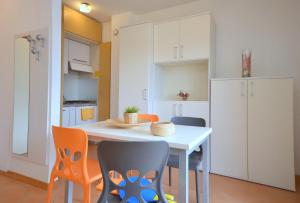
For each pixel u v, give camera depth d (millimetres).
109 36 4312
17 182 2361
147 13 3727
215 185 2328
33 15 2393
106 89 4195
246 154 2445
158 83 3373
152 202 1099
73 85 4762
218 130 2623
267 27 2748
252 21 2844
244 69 2625
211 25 2807
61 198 1990
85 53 4469
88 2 3365
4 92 2672
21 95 2514
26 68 2467
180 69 3391
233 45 2965
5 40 2666
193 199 2004
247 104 2439
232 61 2969
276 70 2689
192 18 2865
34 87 2389
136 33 3244
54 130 1384
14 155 2547
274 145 2289
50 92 2266
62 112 3551
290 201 1993
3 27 2688
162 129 1318
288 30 2625
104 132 1450
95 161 1604
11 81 2596
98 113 4301
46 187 2193
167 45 3057
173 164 1698
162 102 3096
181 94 3227
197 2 3246
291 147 2207
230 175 2543
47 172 2246
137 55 3229
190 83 3309
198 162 1725
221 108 2604
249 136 2426
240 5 2920
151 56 3170
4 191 2129
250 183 2387
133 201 1074
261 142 2357
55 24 2279
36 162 2340
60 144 1365
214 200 1999
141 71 3191
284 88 2238
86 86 4758
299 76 2564
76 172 1337
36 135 2355
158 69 3371
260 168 2363
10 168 2598
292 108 2201
